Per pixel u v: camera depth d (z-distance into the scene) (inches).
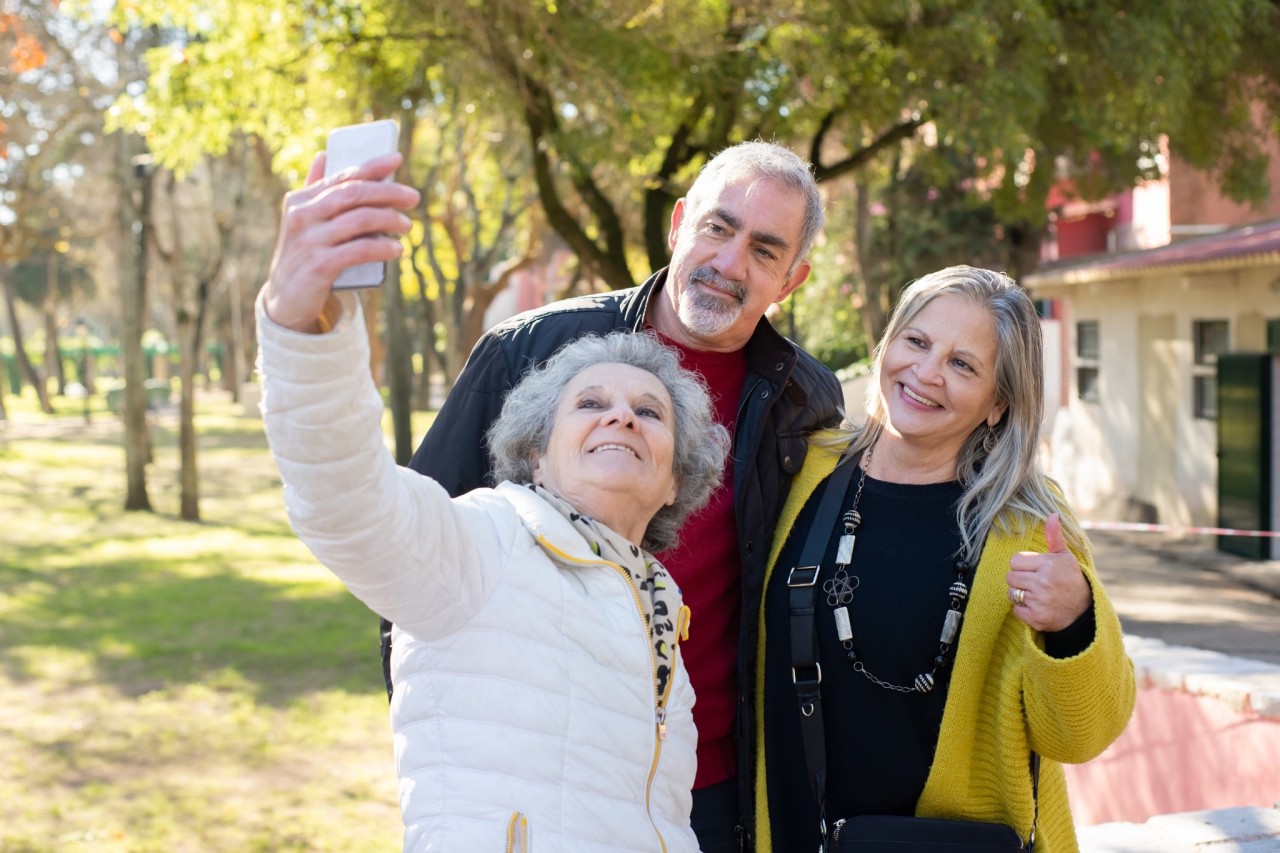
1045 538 95.0
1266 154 539.2
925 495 101.0
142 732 307.1
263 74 490.0
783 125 472.7
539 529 75.7
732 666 106.2
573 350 88.0
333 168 60.6
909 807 98.0
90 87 756.0
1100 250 892.0
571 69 398.6
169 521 725.9
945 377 97.8
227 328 2082.9
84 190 1182.3
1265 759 180.5
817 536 102.5
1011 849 91.9
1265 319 515.5
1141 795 214.8
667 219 557.9
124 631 423.2
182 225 1600.6
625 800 72.2
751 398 107.5
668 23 382.9
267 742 299.1
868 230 912.9
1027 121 414.3
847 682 98.5
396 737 72.5
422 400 1561.3
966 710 95.0
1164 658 215.0
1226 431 540.1
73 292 2262.6
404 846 69.9
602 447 81.0
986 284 99.8
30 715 322.7
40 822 243.4
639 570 80.8
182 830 239.5
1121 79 411.2
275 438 62.7
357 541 65.1
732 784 106.0
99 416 1801.2
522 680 70.6
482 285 1104.8
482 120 520.4
